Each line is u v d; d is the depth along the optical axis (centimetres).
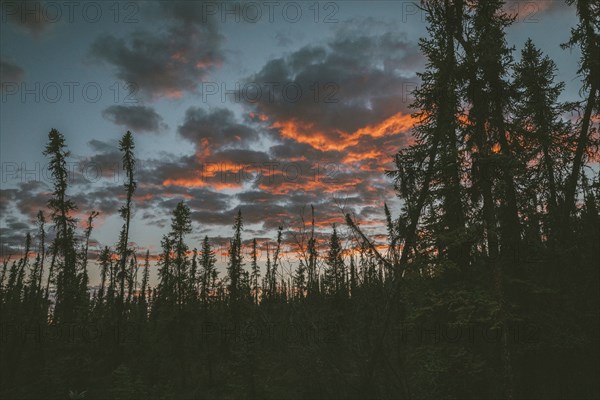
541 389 1231
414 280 703
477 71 1440
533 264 1386
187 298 4038
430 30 1347
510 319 1197
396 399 595
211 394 2609
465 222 1357
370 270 632
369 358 598
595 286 1332
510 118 1548
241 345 1099
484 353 1279
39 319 3120
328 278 616
